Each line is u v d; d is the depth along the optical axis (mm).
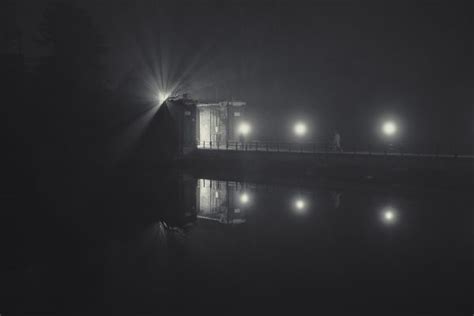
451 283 11039
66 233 17625
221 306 9914
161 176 38125
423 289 10680
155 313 9578
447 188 26562
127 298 10594
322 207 21750
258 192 27625
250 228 17625
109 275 12312
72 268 13039
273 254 13922
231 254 14109
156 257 13984
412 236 15672
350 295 10375
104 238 16766
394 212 20016
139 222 19625
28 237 17031
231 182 33156
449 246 14328
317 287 10969
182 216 20719
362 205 21984
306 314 9391
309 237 15867
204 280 11695
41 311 9914
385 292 10562
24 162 35781
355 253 13727
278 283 11297
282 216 19766
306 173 34906
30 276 12406
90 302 10297
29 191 29734
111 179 36000
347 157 32281
